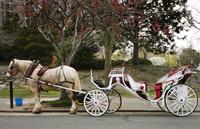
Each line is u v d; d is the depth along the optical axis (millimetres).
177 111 17078
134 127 14055
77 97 17797
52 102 19469
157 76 39812
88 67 44188
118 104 20016
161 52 43312
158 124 14789
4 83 30547
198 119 16188
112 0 19656
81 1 19484
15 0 22094
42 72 17891
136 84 17344
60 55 20141
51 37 20266
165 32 24703
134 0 20766
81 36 20062
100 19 20016
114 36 24875
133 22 22312
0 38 46688
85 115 17250
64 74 17719
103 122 15227
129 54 49250
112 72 17469
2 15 47312
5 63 46031
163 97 17172
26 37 44938
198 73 37281
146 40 41031
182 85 17172
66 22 20031
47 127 14016
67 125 14477
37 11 20062
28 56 44719
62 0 19797
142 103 20812
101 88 17359
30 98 23375
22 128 13844
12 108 18891
